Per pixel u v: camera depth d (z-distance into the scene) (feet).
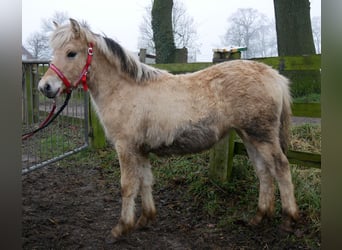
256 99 8.83
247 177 12.07
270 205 9.75
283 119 9.48
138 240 9.24
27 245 8.79
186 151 9.25
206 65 13.06
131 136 9.04
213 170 12.19
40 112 17.51
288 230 9.05
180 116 8.85
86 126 16.53
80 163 15.70
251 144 9.46
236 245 8.90
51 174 14.51
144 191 9.76
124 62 9.24
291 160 10.80
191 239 9.25
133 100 9.10
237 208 10.72
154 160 14.78
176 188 12.51
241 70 9.11
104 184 13.39
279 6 25.02
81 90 17.24
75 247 8.83
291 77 19.80
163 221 10.32
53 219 10.39
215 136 9.07
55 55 9.06
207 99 8.92
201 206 11.14
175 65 13.94
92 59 9.32
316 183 11.04
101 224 10.17
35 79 13.50
